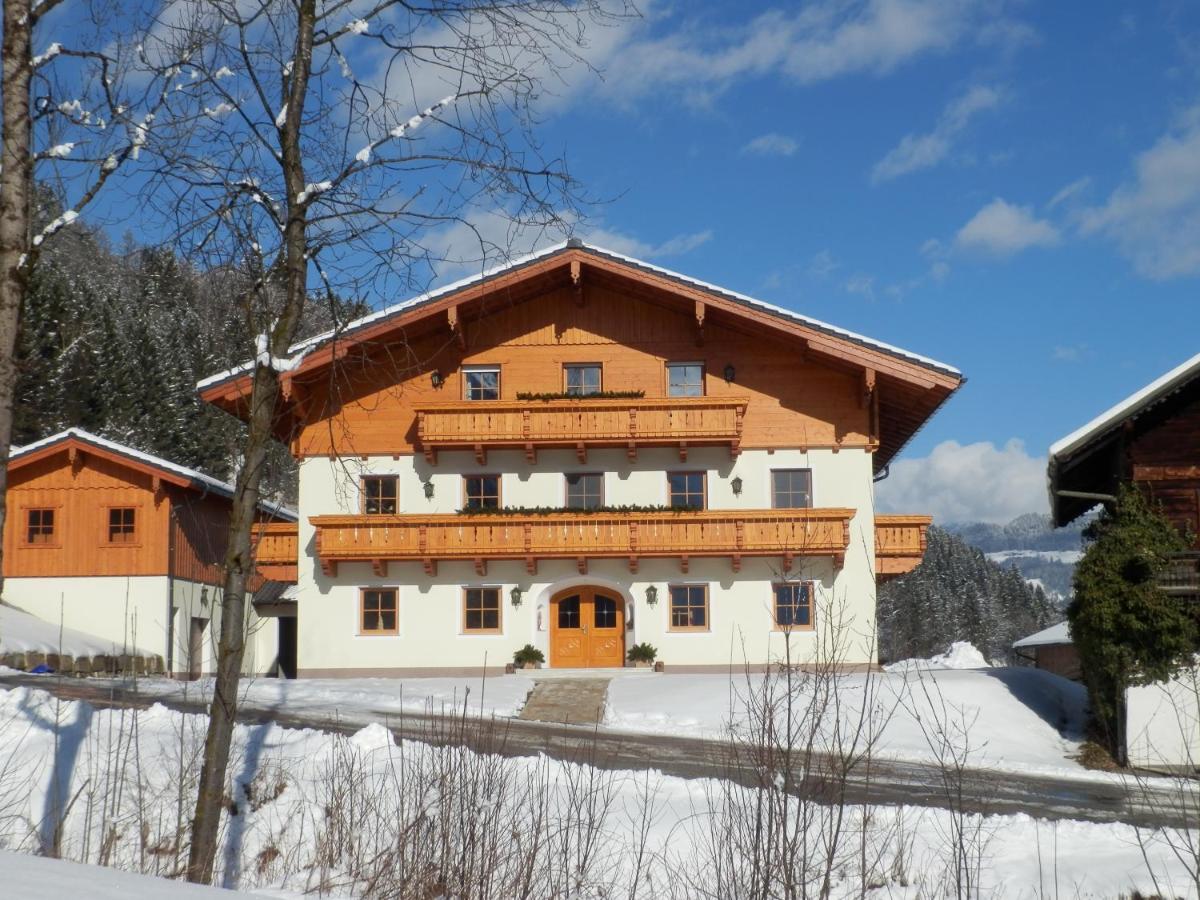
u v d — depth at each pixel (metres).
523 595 31.55
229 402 26.98
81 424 48.94
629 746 19.06
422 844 9.62
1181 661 20.14
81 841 11.31
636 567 31.33
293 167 9.69
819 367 31.67
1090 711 22.20
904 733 20.98
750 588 31.20
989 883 11.52
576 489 31.95
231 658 9.44
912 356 29.88
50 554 37.09
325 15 9.81
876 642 30.61
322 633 31.52
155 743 14.05
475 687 26.45
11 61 8.79
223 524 41.88
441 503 31.77
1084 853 12.76
